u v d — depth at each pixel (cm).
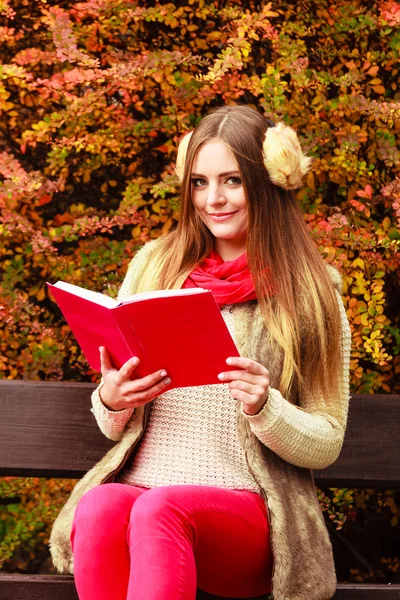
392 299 371
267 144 227
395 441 275
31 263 352
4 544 341
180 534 187
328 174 361
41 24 356
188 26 349
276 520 206
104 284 340
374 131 356
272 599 221
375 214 362
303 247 234
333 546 373
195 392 219
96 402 219
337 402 227
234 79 335
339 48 362
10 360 341
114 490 201
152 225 344
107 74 326
